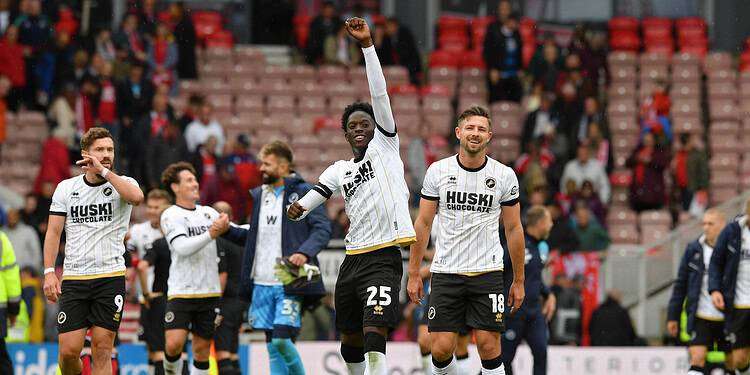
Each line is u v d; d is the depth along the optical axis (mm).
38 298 26766
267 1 43375
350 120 15125
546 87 37281
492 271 14867
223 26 43531
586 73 37031
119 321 15711
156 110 33656
